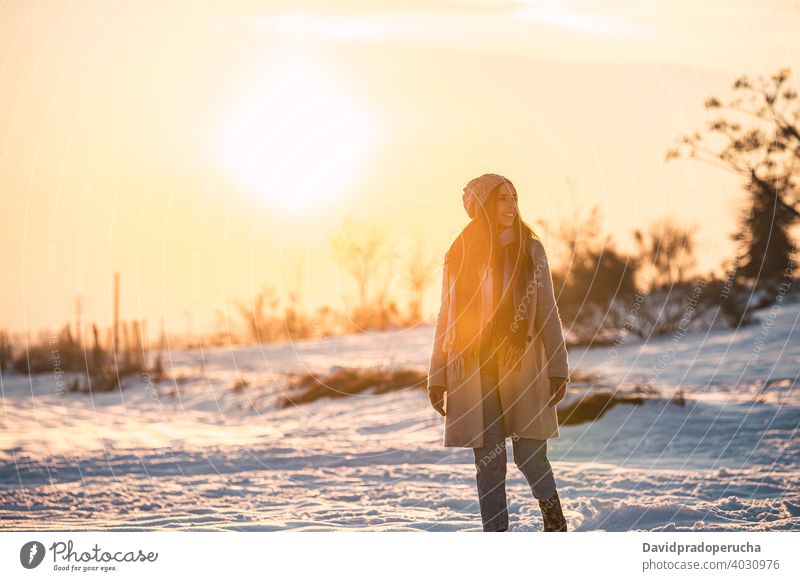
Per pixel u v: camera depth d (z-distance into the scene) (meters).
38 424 29.80
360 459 19.77
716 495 13.19
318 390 34.94
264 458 20.11
